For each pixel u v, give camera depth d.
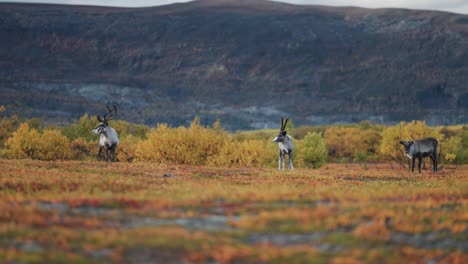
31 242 54.53
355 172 153.38
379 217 64.69
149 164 140.50
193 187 88.25
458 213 68.38
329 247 57.00
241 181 105.62
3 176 92.31
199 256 52.22
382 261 54.19
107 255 52.44
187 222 63.44
